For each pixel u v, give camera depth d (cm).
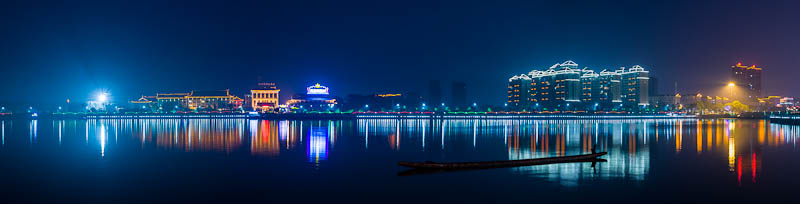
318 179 4562
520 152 6950
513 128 14150
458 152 6962
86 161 5838
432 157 6369
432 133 11456
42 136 10294
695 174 4675
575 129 13425
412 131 12388
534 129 13488
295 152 6838
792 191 3912
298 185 4288
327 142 8644
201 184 4344
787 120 16300
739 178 4462
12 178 4641
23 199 3766
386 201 3700
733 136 9888
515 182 4297
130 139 9300
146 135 10606
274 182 4425
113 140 9062
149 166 5397
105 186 4266
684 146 7562
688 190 3975
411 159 6109
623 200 3662
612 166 5169
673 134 10769
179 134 10994
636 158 5922
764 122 19700
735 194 3828
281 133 11462
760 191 3925
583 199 3694
